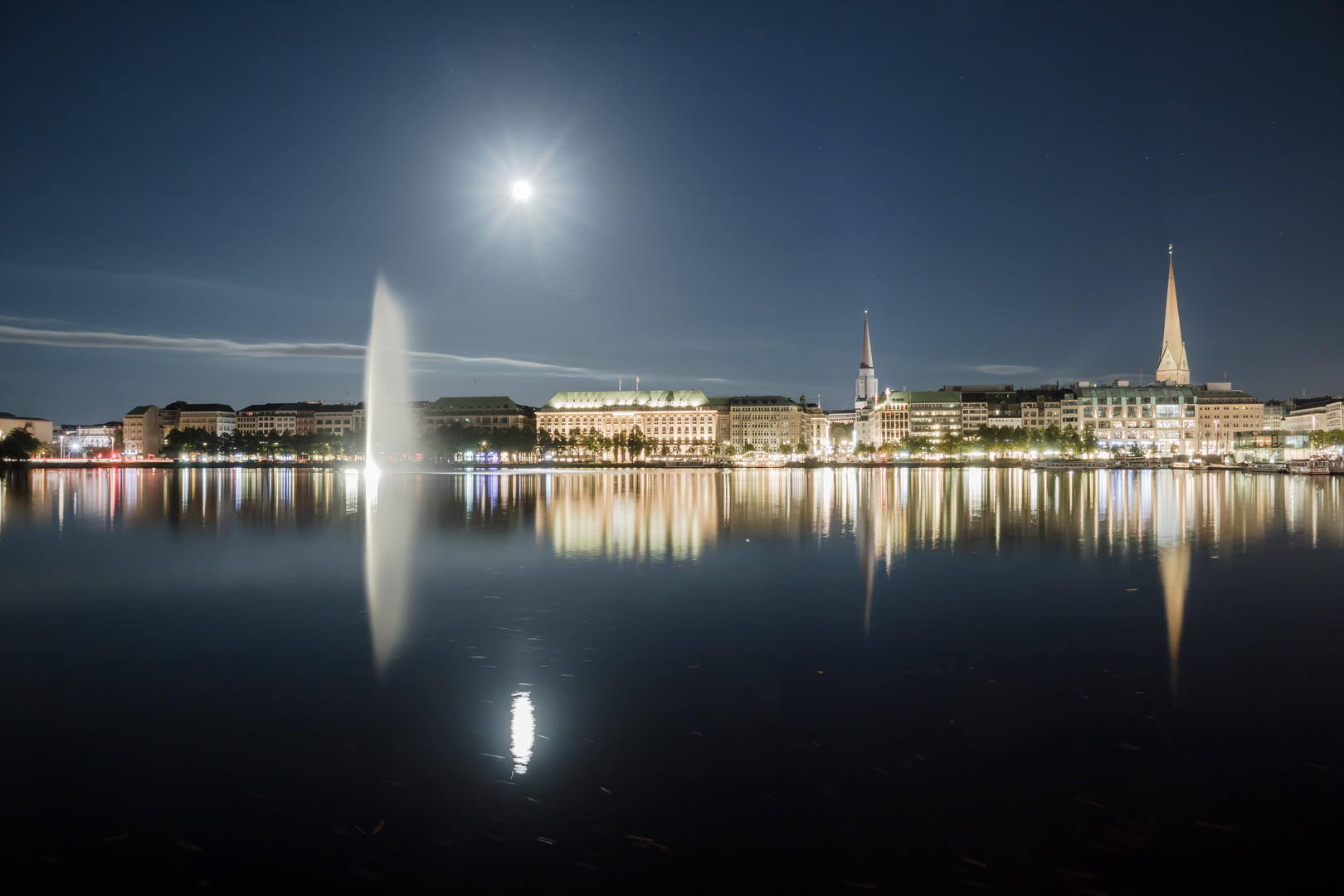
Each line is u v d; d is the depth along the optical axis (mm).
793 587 32312
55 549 44812
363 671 20812
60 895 11398
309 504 81312
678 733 16625
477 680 20031
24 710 17953
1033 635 24359
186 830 13000
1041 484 126812
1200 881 11648
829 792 14109
